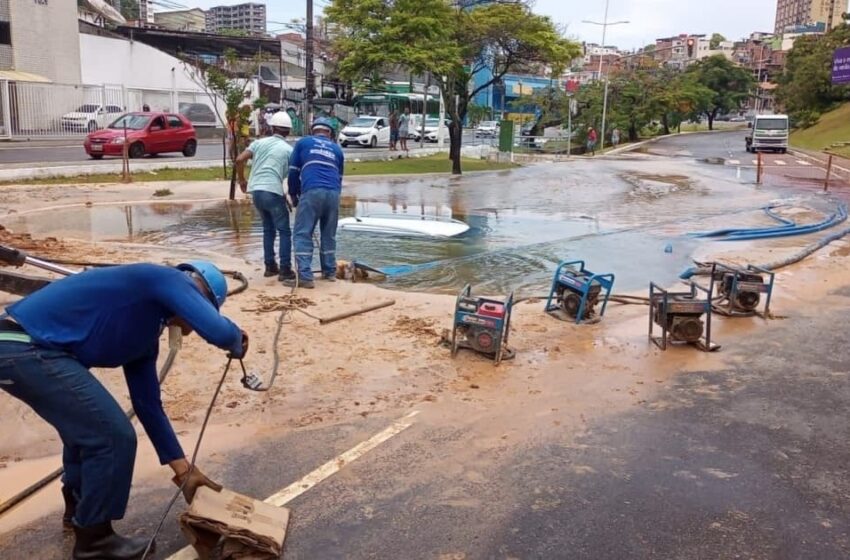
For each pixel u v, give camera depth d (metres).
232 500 3.47
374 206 16.11
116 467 3.04
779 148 43.62
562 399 5.17
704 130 84.94
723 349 6.37
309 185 7.74
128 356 3.06
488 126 59.94
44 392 2.88
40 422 4.60
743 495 3.92
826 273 9.68
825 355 6.27
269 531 3.36
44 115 29.23
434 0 25.91
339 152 8.02
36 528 3.51
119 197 15.67
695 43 150.00
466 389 5.30
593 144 45.56
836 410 5.09
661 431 4.69
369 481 3.99
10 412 4.71
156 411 3.44
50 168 18.55
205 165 22.31
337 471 4.09
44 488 3.85
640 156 41.31
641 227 13.75
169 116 24.33
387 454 4.30
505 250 11.10
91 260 8.87
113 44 38.16
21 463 4.11
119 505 3.14
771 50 143.62
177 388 5.11
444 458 4.27
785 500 3.88
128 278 2.98
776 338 6.72
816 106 61.22
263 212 8.04
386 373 5.55
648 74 64.50
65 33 34.16
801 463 4.30
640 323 7.08
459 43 28.06
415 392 5.22
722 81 87.38
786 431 4.73
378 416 4.82
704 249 11.47
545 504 3.79
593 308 7.27
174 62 40.00
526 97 63.81
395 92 47.62
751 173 28.45
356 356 5.87
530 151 48.06
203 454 4.23
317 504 3.75
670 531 3.57
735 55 146.88
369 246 11.20
